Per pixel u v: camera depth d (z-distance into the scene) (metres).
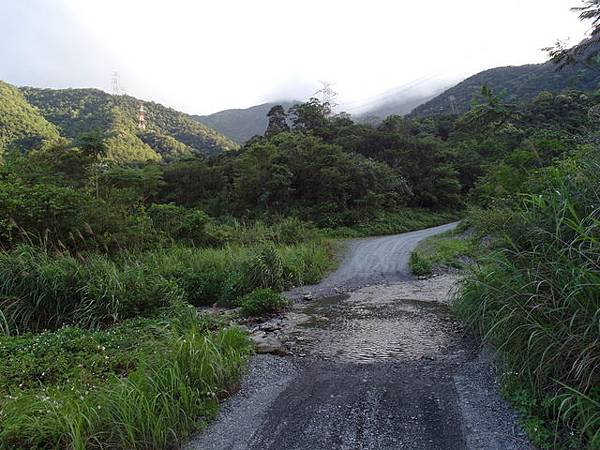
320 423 3.78
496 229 5.36
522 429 3.39
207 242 15.94
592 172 3.96
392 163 38.50
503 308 3.92
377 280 12.09
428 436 3.48
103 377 4.58
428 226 31.28
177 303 7.44
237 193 30.95
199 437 3.61
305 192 30.92
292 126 53.34
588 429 2.90
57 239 9.84
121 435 3.28
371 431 3.61
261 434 3.65
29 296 7.02
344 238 24.91
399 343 6.00
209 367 4.30
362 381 4.67
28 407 3.47
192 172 35.38
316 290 10.84
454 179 37.56
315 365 5.30
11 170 12.48
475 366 4.80
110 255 10.85
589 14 12.30
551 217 3.87
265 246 12.49
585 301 3.14
